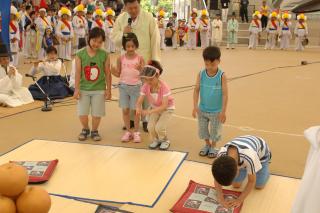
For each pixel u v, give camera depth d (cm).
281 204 287
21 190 185
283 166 359
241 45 1834
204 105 374
